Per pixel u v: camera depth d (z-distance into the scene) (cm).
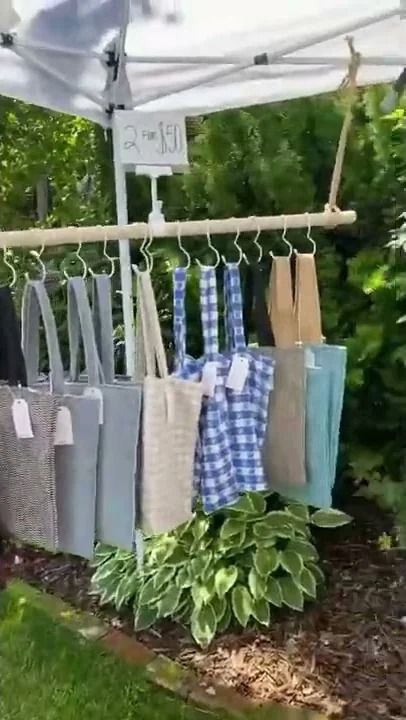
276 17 192
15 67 216
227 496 179
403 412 317
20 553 364
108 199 384
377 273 304
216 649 284
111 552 324
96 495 161
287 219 183
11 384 156
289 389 183
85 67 220
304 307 186
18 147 399
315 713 244
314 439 186
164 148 217
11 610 318
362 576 322
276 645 283
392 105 248
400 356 293
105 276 166
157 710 252
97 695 262
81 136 393
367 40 210
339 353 186
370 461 318
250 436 180
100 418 158
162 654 284
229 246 327
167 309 332
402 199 315
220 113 330
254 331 197
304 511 313
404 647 275
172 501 166
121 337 328
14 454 157
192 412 167
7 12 176
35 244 159
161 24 199
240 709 249
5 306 153
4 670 278
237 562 301
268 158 326
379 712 242
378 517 355
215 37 209
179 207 354
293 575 299
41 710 256
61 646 291
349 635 285
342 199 328
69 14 185
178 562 305
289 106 325
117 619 310
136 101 237
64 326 313
